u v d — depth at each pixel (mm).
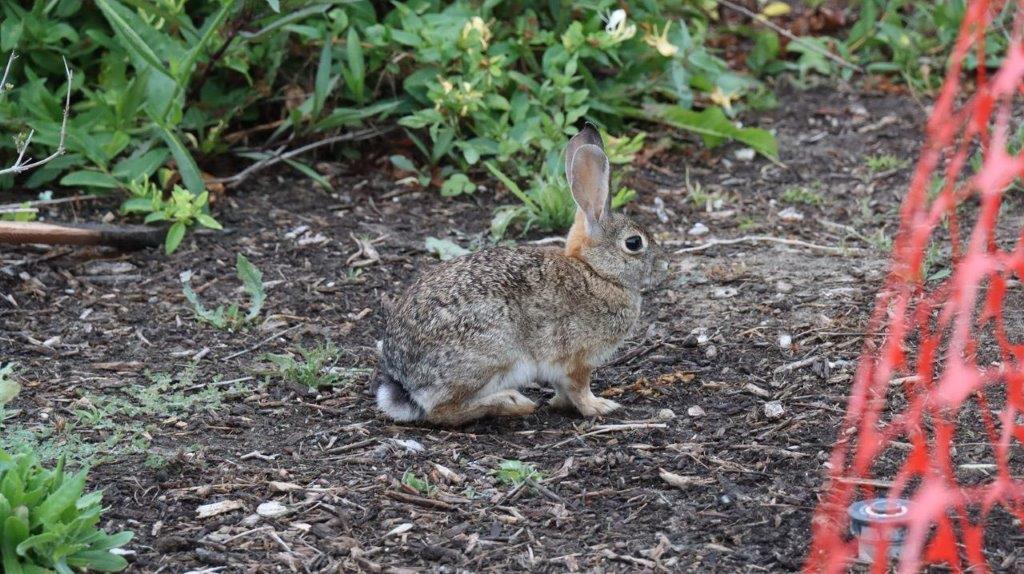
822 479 8828
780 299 12047
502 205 14312
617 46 15531
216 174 14680
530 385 10562
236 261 12930
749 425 9734
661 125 16125
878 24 17984
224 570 7840
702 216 14180
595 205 9844
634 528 8312
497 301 9539
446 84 14164
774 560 7875
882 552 7340
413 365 9602
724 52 18250
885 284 11492
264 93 14711
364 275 12734
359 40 14961
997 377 8883
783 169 15352
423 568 7875
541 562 7918
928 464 8266
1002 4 16359
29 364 10773
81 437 9500
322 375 10609
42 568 7438
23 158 13766
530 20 15023
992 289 9258
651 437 9609
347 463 9203
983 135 8523
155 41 13656
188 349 11180
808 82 17766
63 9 14188
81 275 12523
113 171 13477
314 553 8039
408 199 14438
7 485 7645
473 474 9047
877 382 10102
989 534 7965
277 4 12531
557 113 14516
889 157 15406
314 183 14680
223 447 9438
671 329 11562
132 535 7809
